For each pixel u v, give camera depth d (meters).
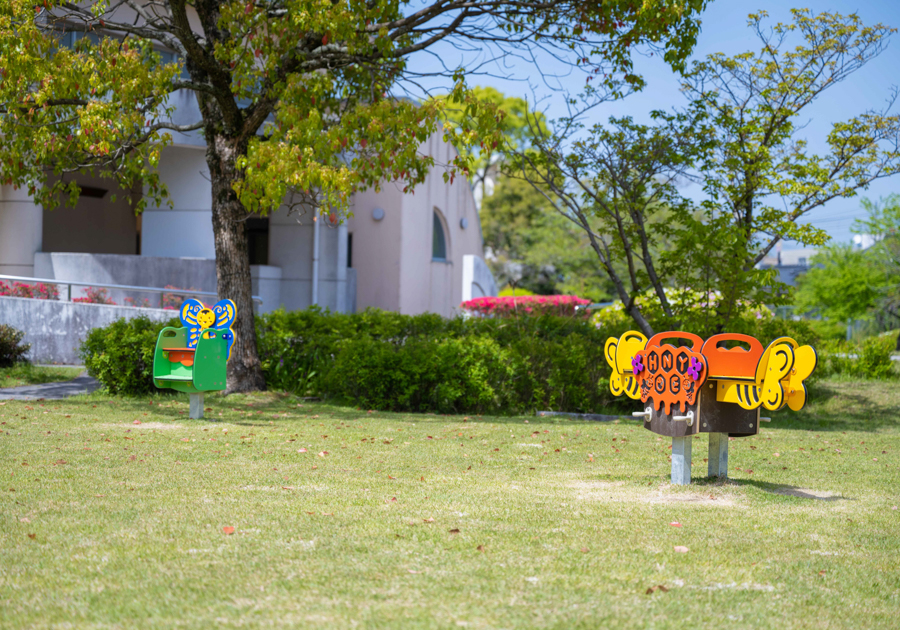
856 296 32.69
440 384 11.62
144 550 3.98
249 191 10.48
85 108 10.10
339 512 4.96
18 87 10.06
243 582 3.51
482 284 29.77
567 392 12.26
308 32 11.82
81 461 6.54
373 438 8.50
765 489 6.26
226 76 11.49
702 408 5.97
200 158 19.50
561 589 3.53
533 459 7.52
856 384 15.79
